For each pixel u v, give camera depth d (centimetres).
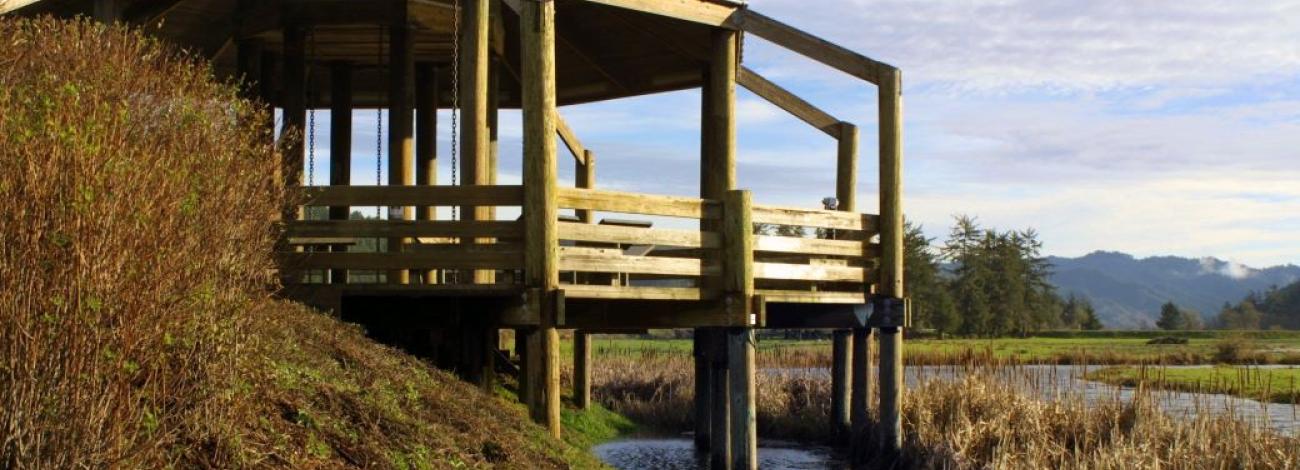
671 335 7712
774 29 1570
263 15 1552
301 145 1561
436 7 1588
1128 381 3369
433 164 1867
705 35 1630
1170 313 15788
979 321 9344
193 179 717
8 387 544
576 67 1880
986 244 9625
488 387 1484
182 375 647
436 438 891
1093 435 1653
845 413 1936
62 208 568
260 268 891
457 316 1338
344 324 1170
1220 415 1692
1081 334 9738
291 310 1086
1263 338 8912
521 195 1198
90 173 583
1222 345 6094
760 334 7862
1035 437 1625
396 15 1552
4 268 550
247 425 706
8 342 548
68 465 545
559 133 1869
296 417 765
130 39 1026
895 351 1644
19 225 558
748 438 1389
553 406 1202
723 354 1531
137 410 593
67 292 559
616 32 1692
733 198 1366
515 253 1199
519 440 1053
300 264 1201
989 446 1639
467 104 1292
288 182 1312
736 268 1362
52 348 550
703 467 1702
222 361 692
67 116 625
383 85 2000
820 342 6662
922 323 8788
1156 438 1577
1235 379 3591
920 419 1750
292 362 889
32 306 554
